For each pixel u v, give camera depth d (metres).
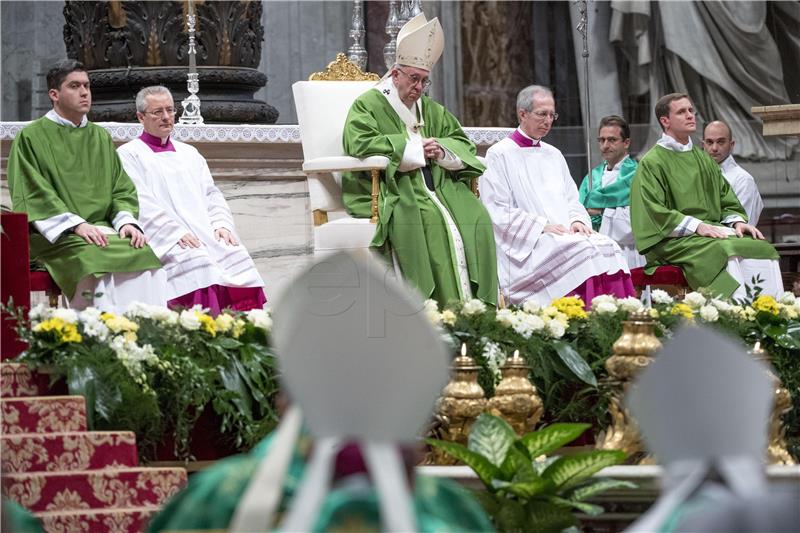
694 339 4.55
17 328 14.23
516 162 22.70
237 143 22.97
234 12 27.03
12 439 13.20
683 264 23.47
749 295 18.53
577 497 10.45
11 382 14.01
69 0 27.33
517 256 21.70
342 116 20.50
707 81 32.16
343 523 4.54
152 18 26.70
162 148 21.83
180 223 21.34
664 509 4.53
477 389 13.86
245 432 14.77
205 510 5.32
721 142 26.06
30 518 6.79
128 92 26.86
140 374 14.09
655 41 32.50
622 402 13.95
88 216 19.89
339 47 32.72
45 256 19.23
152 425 14.25
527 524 10.25
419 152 19.36
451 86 33.00
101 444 13.48
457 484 10.86
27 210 19.47
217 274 20.34
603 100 32.62
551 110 22.80
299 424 4.69
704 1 32.19
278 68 32.44
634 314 14.14
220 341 15.01
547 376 15.82
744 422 4.50
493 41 33.19
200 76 26.69
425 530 5.00
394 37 26.64
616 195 25.86
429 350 4.57
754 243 23.25
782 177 25.62
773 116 25.52
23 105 30.97
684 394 4.53
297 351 4.57
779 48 31.72
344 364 4.54
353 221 19.33
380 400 4.53
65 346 14.25
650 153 24.55
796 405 17.03
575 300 16.72
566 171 23.14
